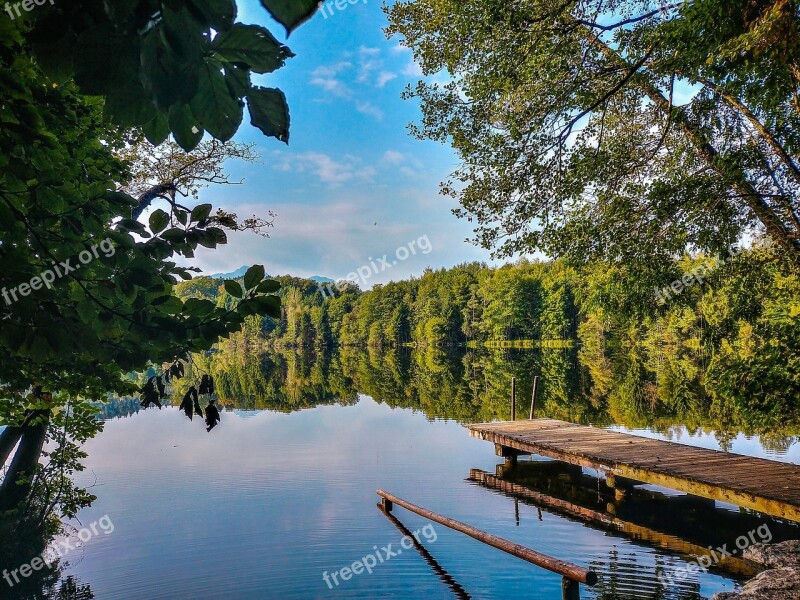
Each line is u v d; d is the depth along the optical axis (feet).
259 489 34.99
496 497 33.50
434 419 64.34
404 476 38.45
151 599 20.07
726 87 26.86
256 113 3.05
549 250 31.83
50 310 5.07
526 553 20.86
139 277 5.21
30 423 21.24
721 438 46.60
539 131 31.22
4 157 4.92
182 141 3.04
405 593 20.30
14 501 26.37
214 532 27.20
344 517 29.55
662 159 32.81
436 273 280.51
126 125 2.91
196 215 5.73
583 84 31.24
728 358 26.91
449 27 31.45
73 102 7.93
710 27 22.49
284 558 24.00
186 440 52.06
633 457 33.60
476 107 32.14
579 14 29.48
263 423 63.41
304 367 172.24
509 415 64.90
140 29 2.61
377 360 191.83
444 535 26.91
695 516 29.73
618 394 79.00
